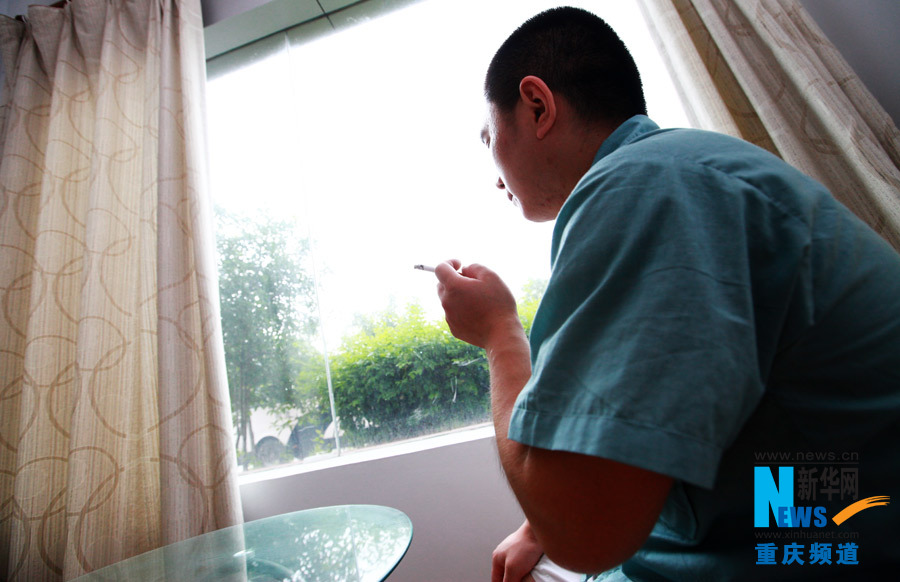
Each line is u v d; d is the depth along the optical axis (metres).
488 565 1.08
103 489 1.17
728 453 0.33
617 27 1.35
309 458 1.36
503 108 0.53
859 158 0.87
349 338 1.43
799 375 0.30
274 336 1.46
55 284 1.34
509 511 1.10
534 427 0.28
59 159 1.43
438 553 1.10
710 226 0.28
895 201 0.83
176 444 1.11
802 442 0.31
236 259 1.54
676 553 0.38
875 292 0.31
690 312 0.25
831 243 0.31
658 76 1.28
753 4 1.02
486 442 1.14
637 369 0.25
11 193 1.43
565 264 0.31
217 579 0.66
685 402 0.23
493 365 0.44
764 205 0.30
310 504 1.20
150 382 1.28
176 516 1.06
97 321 1.24
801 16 1.01
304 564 0.68
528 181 0.53
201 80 1.43
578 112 0.49
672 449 0.22
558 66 0.50
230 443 1.14
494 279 0.50
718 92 1.01
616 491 0.25
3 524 1.26
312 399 1.40
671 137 0.36
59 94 1.47
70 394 1.31
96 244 1.29
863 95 0.93
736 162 0.32
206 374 1.15
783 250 0.29
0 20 1.60
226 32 1.63
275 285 1.50
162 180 1.27
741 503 0.33
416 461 1.16
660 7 1.09
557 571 0.58
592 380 0.27
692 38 1.09
